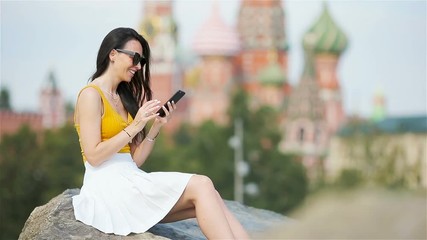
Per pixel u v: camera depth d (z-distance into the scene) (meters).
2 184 86.62
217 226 5.43
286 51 109.62
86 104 5.87
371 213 2.01
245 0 108.56
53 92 109.19
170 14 108.38
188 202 5.64
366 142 102.94
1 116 105.44
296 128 106.31
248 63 108.19
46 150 88.69
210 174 90.69
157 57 107.25
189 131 103.81
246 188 91.00
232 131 93.69
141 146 6.18
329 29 110.88
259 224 7.51
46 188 86.94
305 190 91.94
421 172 100.44
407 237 1.96
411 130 105.00
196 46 107.38
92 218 5.70
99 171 5.86
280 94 107.56
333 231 2.03
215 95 106.31
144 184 5.75
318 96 108.00
